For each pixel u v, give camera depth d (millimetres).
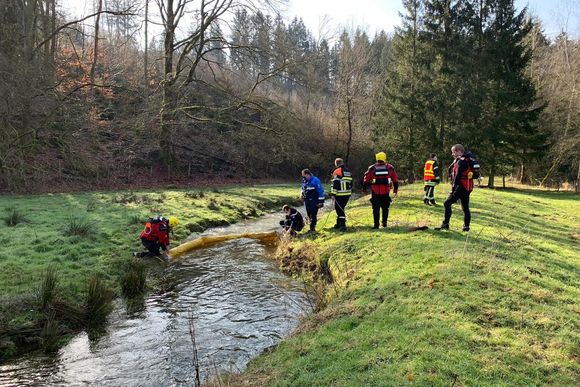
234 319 7141
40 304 6754
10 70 19250
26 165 20375
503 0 28281
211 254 11508
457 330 5023
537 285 6609
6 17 21625
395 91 33469
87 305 7059
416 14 32844
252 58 28656
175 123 27844
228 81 35188
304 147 38625
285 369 4809
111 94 27938
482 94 28188
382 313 5734
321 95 44656
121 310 7488
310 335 5680
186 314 7355
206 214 16531
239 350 6051
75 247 9992
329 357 4805
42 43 22578
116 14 23609
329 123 40562
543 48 39125
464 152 9695
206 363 5688
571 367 4305
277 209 21844
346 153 39750
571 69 31531
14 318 6355
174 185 27188
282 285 8922
